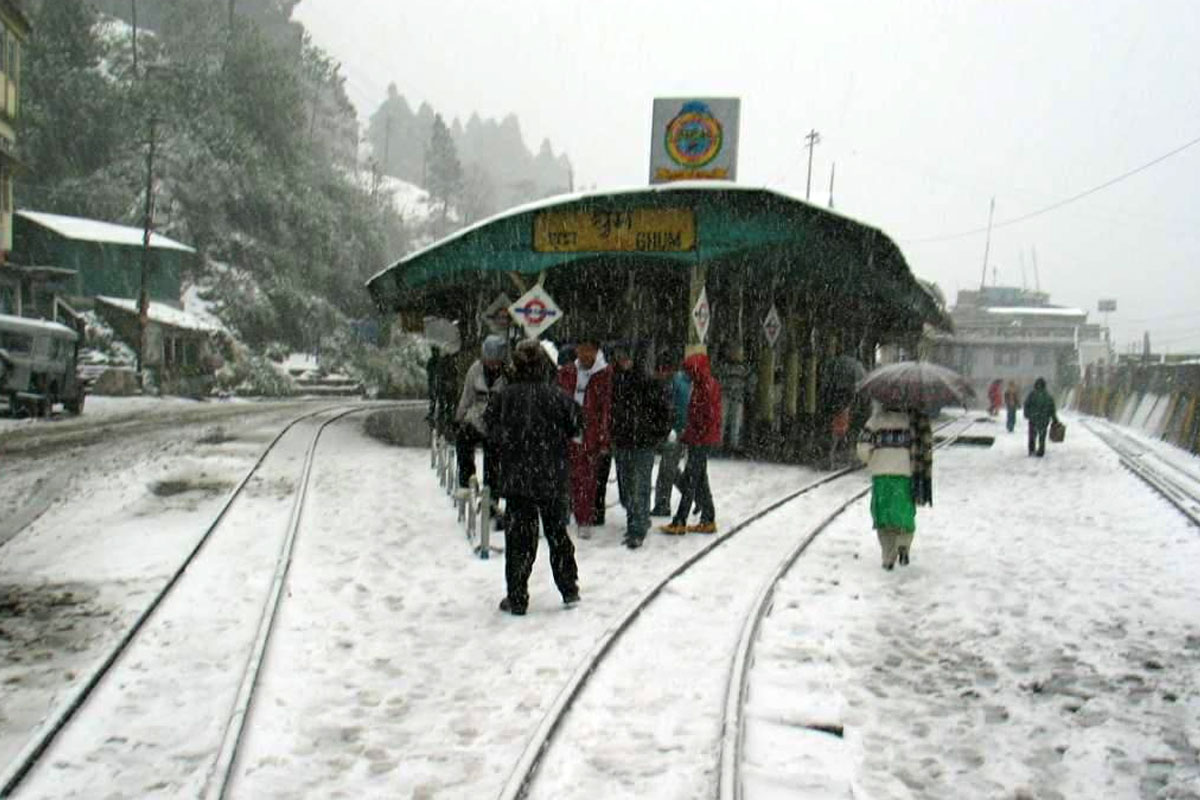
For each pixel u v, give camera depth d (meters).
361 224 70.62
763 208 15.46
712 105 18.92
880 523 9.16
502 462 7.31
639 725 5.17
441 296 23.48
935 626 7.36
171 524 10.71
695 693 5.65
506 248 16.61
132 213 55.59
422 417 33.25
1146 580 8.98
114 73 68.12
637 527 9.75
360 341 63.00
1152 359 57.06
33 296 40.88
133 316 46.75
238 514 11.38
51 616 7.07
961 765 4.94
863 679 6.12
